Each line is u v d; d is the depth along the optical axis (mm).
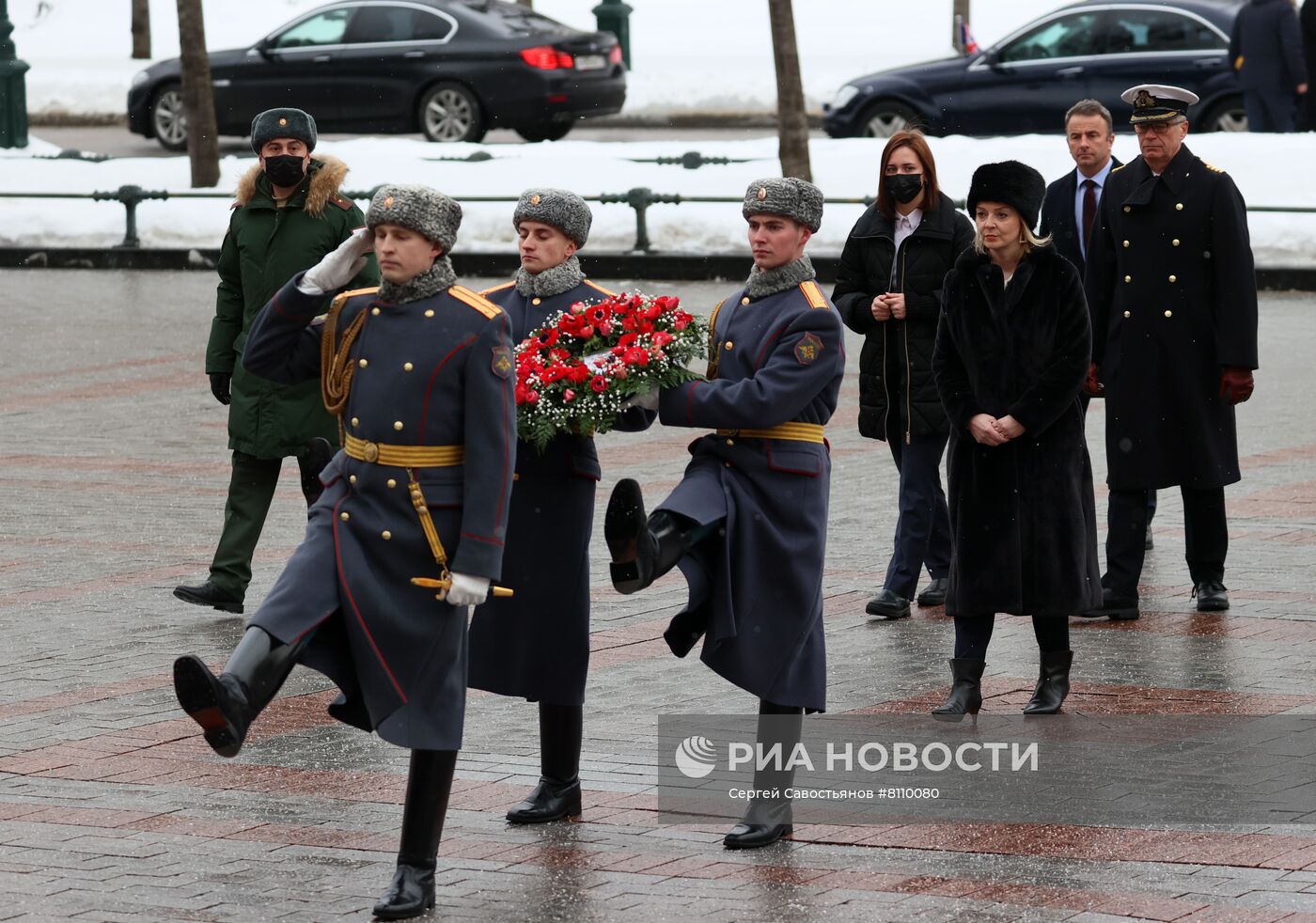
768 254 13578
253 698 11523
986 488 15891
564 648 13555
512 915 11750
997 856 12625
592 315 13406
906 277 19469
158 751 15234
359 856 12812
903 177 19500
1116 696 16578
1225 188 19359
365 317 12375
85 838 13133
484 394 12062
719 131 66375
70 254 51688
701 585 13398
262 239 19438
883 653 18219
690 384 13320
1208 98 51312
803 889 12102
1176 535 23406
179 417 31359
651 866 12617
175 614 19938
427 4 58062
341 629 12336
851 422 30828
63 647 18562
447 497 12148
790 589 13352
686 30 90062
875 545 22781
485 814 13766
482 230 49375
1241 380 19344
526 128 57438
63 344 38812
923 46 82938
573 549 13555
